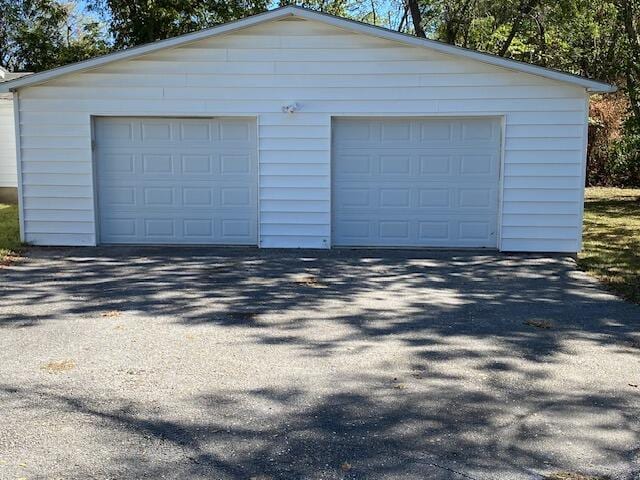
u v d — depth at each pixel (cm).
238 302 702
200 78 1044
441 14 2203
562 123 1012
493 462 351
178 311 661
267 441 370
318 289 773
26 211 1082
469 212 1064
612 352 539
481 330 601
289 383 459
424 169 1062
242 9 2478
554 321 636
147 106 1052
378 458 353
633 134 1683
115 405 416
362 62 1029
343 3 2639
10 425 385
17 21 2672
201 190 1085
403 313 662
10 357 509
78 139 1062
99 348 534
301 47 1030
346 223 1081
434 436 380
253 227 1089
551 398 438
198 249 1062
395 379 470
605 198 1911
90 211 1077
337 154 1066
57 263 933
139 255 1002
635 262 959
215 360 507
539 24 2119
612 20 1928
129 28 2461
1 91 1052
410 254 1030
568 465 348
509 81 1012
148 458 348
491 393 445
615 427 394
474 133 1046
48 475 329
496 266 935
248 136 1067
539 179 1029
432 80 1022
